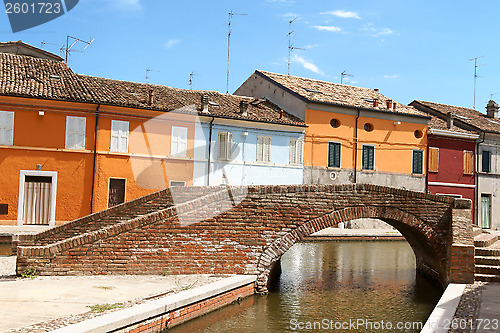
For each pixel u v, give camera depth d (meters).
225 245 12.23
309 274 16.83
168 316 9.03
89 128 25.02
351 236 27.08
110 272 11.44
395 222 14.95
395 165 33.97
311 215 12.77
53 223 24.31
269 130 29.84
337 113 32.22
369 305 12.54
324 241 26.44
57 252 11.23
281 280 15.50
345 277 16.42
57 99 24.14
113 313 8.09
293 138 30.64
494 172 37.41
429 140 35.19
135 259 11.59
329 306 12.28
